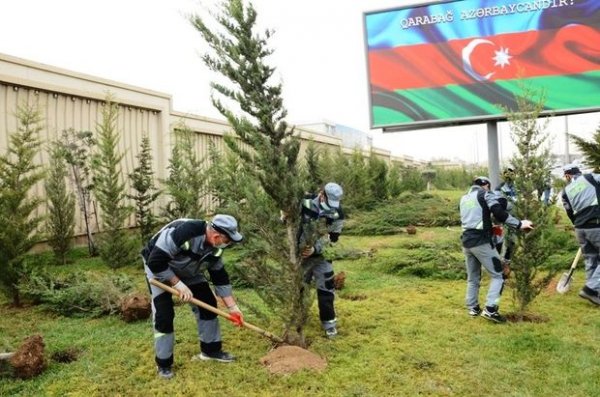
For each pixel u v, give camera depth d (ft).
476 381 13.60
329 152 66.54
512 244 19.06
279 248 15.08
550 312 19.98
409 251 31.35
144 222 34.86
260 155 14.64
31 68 31.76
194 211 33.22
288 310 15.62
